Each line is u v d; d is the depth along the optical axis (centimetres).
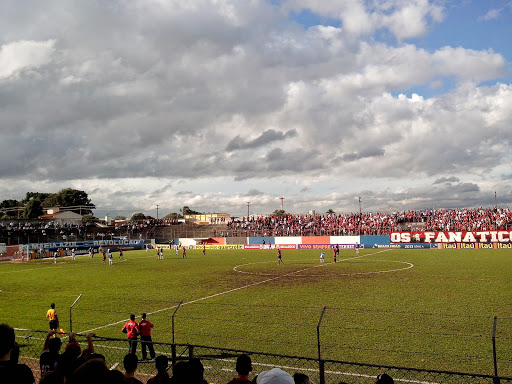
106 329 2014
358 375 1250
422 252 6944
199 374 565
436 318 2048
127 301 2794
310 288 3194
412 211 10094
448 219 9419
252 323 2034
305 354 1538
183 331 1923
